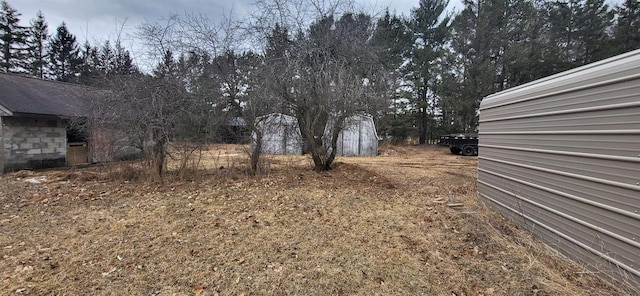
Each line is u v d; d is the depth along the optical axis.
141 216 3.88
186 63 5.86
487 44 16.98
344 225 3.62
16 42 25.12
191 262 2.69
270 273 2.52
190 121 5.83
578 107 2.58
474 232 3.34
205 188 5.21
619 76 2.16
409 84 19.41
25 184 5.65
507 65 16.81
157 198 4.68
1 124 7.99
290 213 4.02
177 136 5.79
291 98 6.02
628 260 2.10
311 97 6.03
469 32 17.52
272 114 6.33
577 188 2.60
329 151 7.05
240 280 2.41
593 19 15.83
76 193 4.99
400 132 20.05
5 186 5.49
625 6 15.68
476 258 2.78
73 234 3.31
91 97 5.97
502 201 3.97
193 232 3.36
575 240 2.62
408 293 2.26
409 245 3.07
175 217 3.85
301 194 4.88
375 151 13.71
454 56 17.72
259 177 5.95
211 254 2.85
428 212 4.11
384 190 5.38
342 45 6.02
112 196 4.82
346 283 2.38
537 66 15.70
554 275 2.43
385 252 2.92
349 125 6.84
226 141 6.43
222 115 6.14
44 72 26.17
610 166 2.25
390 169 8.30
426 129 20.55
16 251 2.88
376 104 6.34
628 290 2.09
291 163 7.58
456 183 6.27
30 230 3.43
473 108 17.48
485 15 16.92
